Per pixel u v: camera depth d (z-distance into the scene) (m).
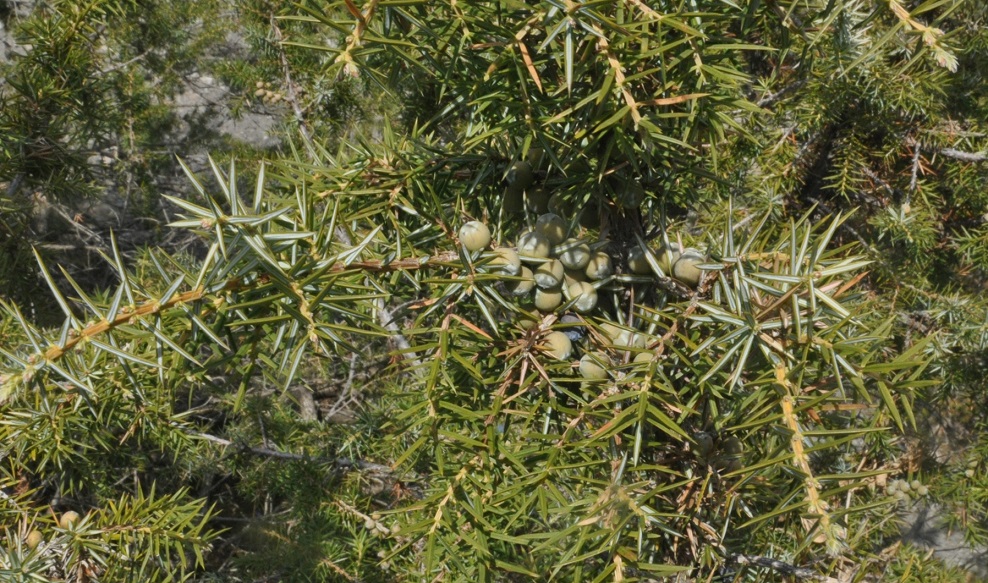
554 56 0.70
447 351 0.70
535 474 0.70
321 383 2.22
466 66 0.71
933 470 1.61
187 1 2.05
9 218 1.56
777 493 0.73
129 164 2.12
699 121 0.71
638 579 0.68
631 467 0.70
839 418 0.77
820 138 1.89
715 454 0.72
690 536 0.73
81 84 1.39
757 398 0.70
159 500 0.86
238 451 1.74
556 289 0.71
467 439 0.70
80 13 1.31
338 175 0.75
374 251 0.75
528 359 0.71
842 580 0.73
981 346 1.59
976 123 1.86
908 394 0.69
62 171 1.43
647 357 0.70
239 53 2.33
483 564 0.71
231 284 0.68
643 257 0.72
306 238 0.70
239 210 0.67
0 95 1.33
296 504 1.61
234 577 1.85
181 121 2.42
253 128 2.44
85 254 2.39
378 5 0.67
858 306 0.73
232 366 0.69
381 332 0.69
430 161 0.75
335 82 1.67
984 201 1.84
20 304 1.58
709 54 0.70
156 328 0.68
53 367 0.68
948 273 2.07
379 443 1.55
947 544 1.92
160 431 0.96
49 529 0.86
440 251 0.73
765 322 0.69
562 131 0.71
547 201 0.74
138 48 2.13
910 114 1.73
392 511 0.71
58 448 0.87
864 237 2.01
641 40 0.68
